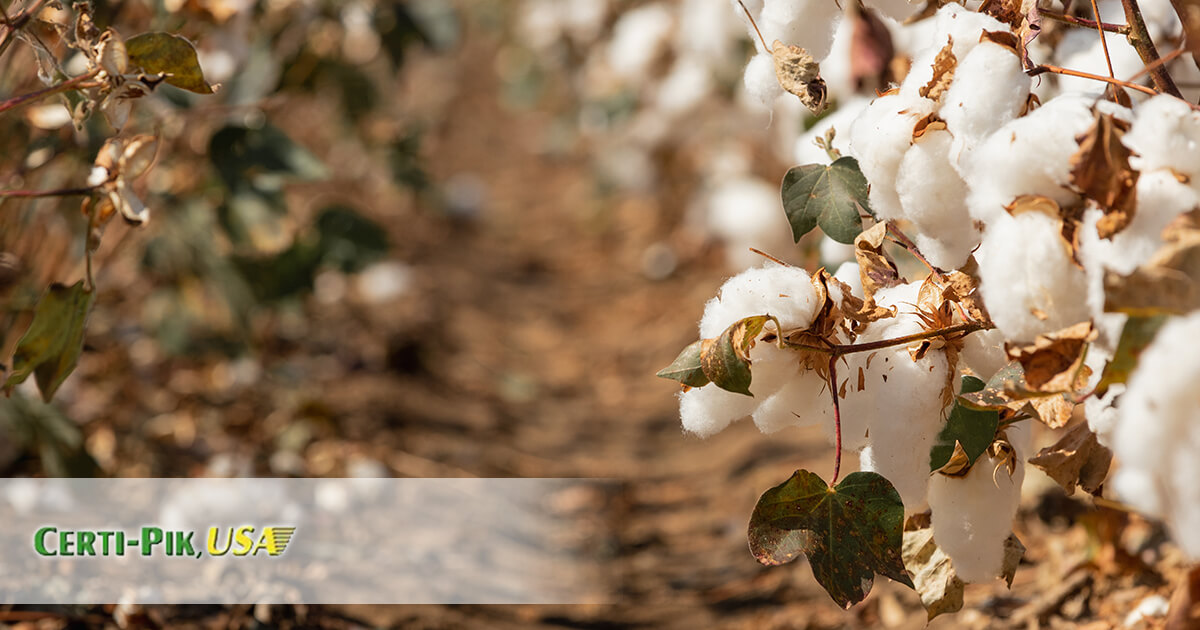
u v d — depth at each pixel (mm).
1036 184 1225
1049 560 1675
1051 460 1323
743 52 3062
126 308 2758
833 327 1302
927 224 1303
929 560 1397
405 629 1686
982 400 1287
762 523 1317
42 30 1589
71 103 1424
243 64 2078
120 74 1381
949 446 1312
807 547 1316
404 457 2449
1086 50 1408
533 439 2801
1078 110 1227
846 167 1371
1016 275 1223
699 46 3188
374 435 2531
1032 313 1225
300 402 2414
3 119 1710
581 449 2732
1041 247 1218
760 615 1752
